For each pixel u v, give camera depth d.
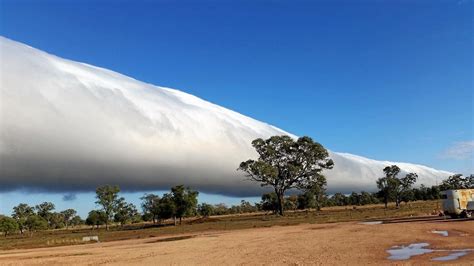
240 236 43.34
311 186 111.44
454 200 51.50
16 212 139.12
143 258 27.00
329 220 70.06
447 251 24.31
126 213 120.25
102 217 113.50
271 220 83.19
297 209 155.25
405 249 26.06
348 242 31.39
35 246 50.00
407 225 44.94
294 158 111.25
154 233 65.31
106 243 47.69
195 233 57.59
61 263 26.31
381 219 63.50
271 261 22.91
